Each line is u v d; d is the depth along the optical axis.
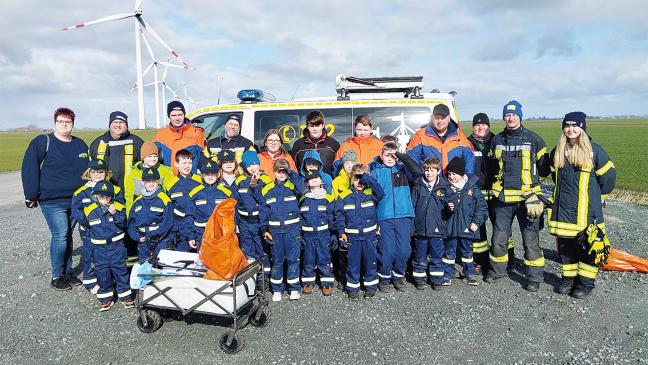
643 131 60.41
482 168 5.38
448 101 5.90
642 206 10.37
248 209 4.64
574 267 4.80
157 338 3.92
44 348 3.79
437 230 4.80
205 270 3.77
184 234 4.70
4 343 3.89
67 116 5.03
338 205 4.62
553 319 4.24
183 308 3.79
